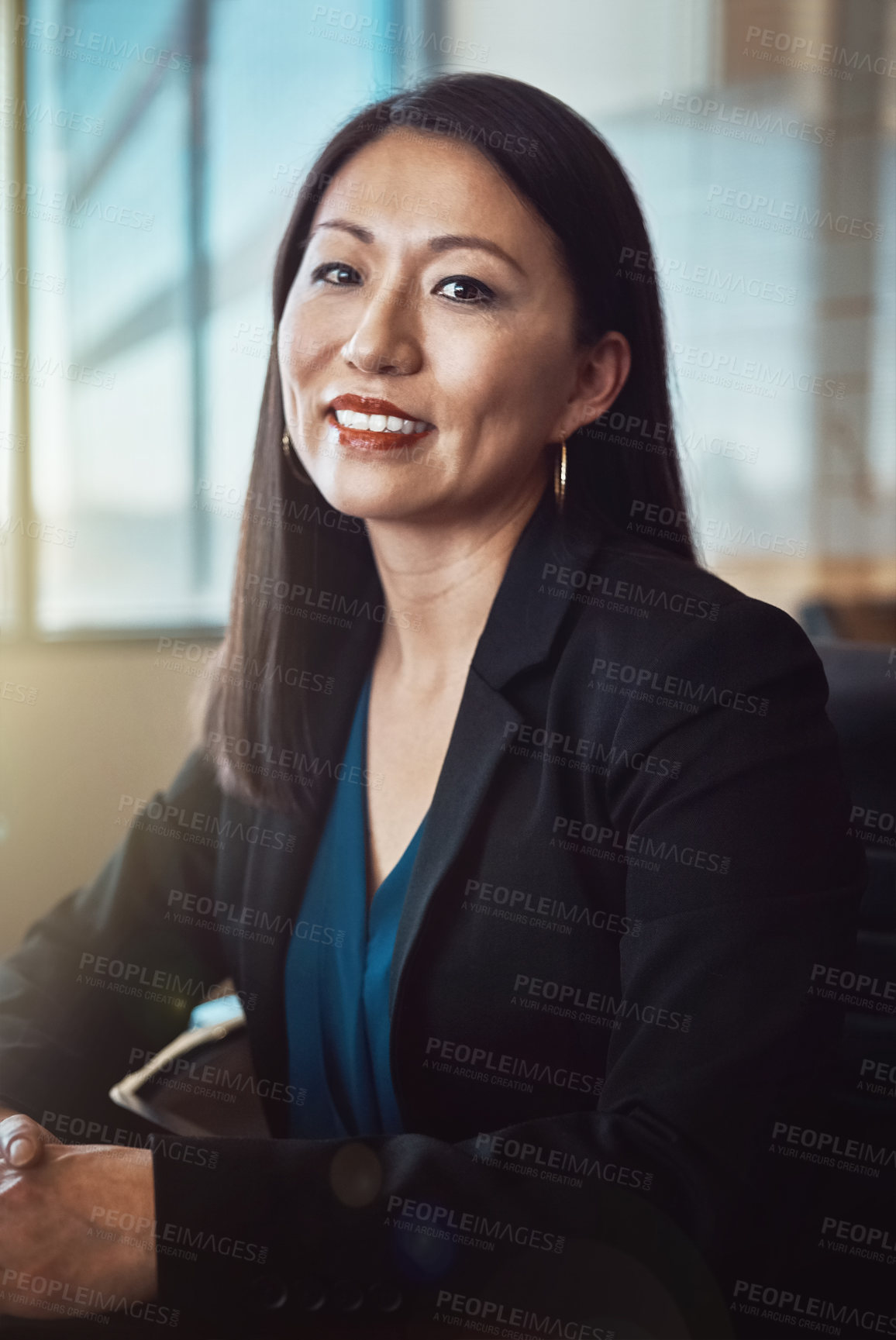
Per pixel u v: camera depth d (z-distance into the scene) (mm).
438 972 919
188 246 2908
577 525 1021
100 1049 1116
